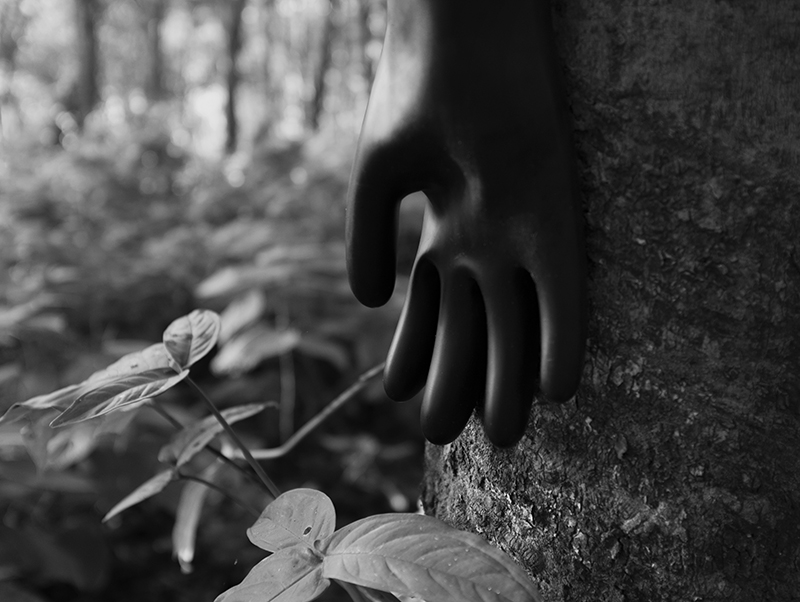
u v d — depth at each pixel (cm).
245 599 50
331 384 226
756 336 54
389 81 55
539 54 53
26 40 1223
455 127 53
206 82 1243
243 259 240
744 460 54
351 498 189
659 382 55
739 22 53
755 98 53
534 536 58
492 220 53
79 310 225
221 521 185
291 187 285
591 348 56
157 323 236
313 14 1186
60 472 132
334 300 211
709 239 54
